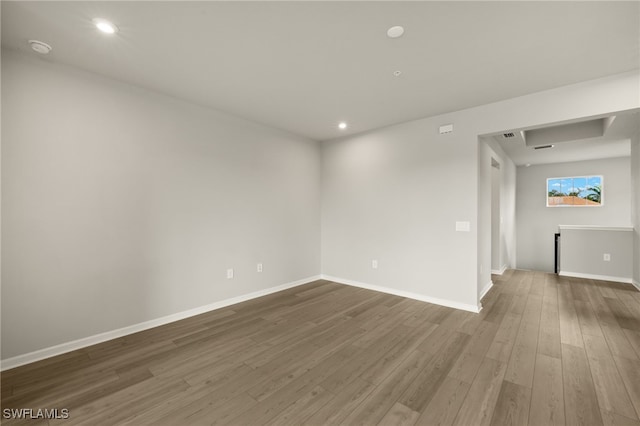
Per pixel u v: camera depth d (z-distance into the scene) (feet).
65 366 7.47
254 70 8.62
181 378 6.96
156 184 10.09
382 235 14.30
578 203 23.95
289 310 11.68
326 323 10.33
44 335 7.88
